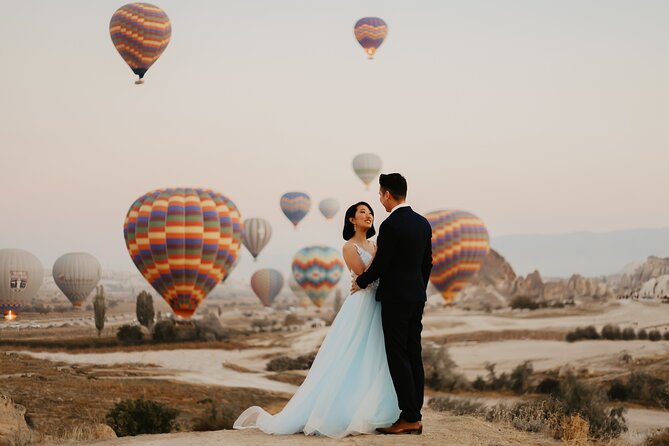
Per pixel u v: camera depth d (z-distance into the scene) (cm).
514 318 10656
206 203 5519
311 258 9625
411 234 617
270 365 6072
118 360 6388
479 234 7475
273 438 620
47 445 735
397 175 634
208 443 610
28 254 8619
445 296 7631
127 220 5556
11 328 8969
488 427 741
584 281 16088
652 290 14900
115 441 672
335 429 621
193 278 5444
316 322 11412
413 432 632
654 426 2772
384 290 624
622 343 7600
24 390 3025
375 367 641
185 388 3847
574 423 780
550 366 6203
